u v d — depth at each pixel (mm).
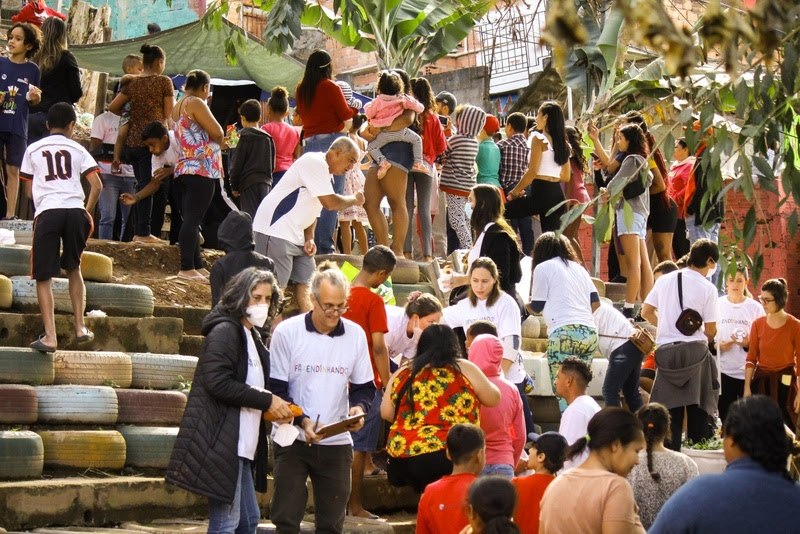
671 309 16562
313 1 29969
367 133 20422
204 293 18703
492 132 23422
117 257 19156
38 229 14531
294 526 11922
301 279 17188
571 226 22156
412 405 12609
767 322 18781
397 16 29750
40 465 13008
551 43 6332
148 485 13211
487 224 16688
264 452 11703
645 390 18844
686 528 7363
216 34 30781
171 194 21125
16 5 33438
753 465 7535
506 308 15344
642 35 6207
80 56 31094
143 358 15219
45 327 14414
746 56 9203
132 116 20922
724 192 9406
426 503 10898
